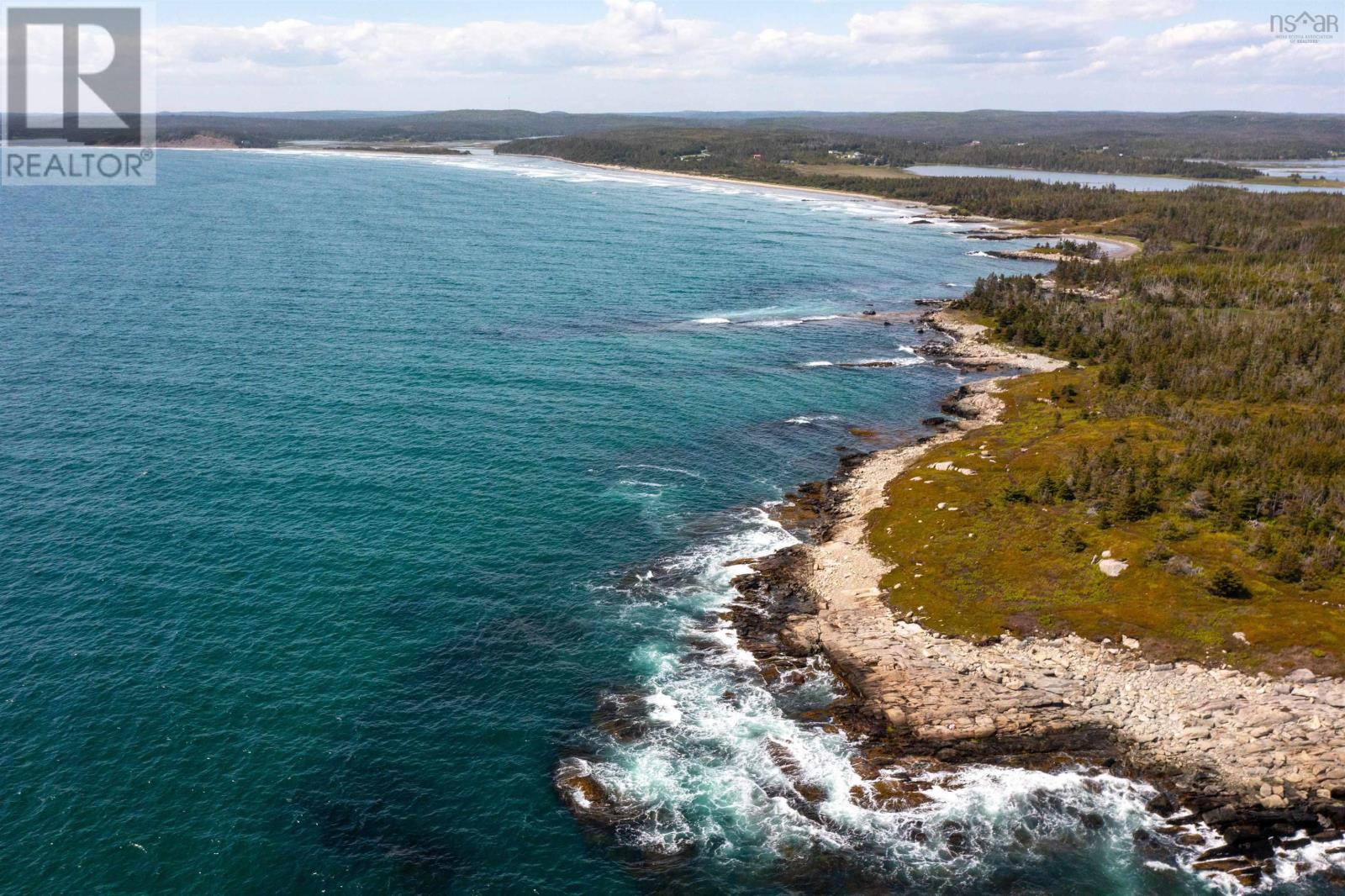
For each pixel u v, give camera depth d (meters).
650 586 70.62
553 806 49.31
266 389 106.25
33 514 74.88
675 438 99.81
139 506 77.25
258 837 46.12
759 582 71.44
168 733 52.25
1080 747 53.34
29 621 61.06
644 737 54.50
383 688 57.62
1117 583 67.31
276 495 80.69
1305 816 48.16
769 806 49.50
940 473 89.75
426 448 92.62
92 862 43.97
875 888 44.81
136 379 107.25
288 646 60.72
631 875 45.34
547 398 109.44
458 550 73.94
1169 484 82.56
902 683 58.69
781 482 90.62
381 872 44.84
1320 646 58.34
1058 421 104.88
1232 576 64.69
